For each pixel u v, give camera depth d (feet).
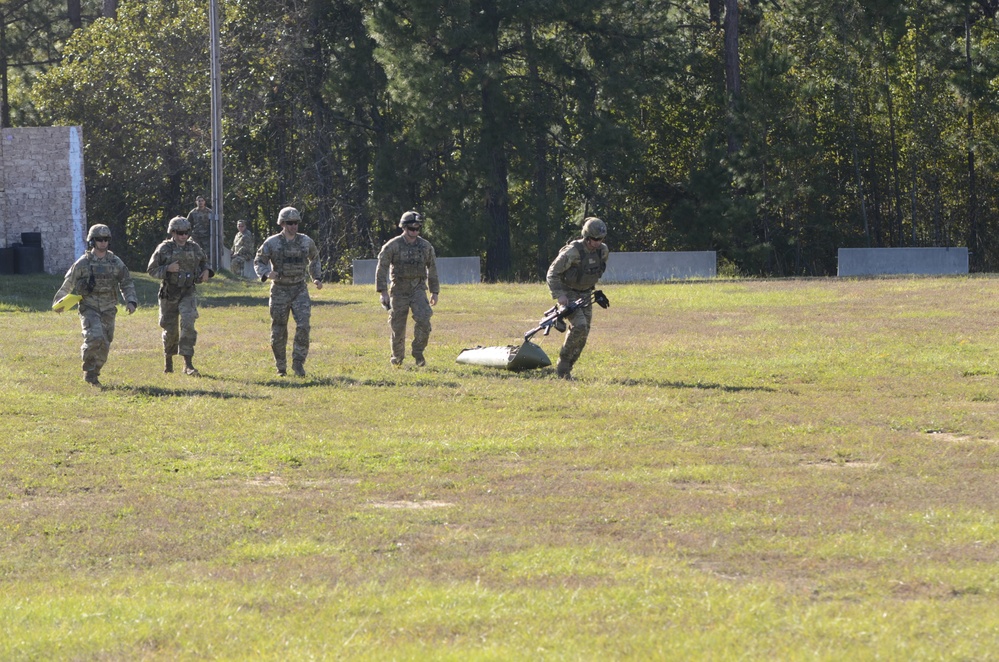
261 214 296.51
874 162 264.31
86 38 253.85
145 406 68.95
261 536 42.39
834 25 246.06
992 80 250.37
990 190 265.54
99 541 41.83
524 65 246.27
